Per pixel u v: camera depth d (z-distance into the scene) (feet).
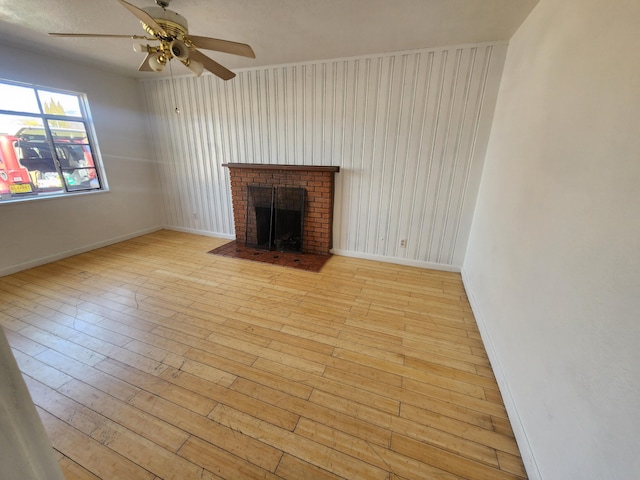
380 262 11.99
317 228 12.40
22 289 9.41
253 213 13.39
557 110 4.64
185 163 14.67
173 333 7.30
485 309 7.35
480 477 4.14
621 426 2.56
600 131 3.41
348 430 4.82
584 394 3.13
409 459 4.38
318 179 11.73
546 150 4.88
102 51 10.19
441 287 9.89
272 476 4.13
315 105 11.18
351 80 10.39
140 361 6.32
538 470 3.89
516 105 6.95
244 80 12.01
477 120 9.36
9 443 1.36
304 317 8.05
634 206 2.70
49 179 11.53
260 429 4.82
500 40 8.45
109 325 7.60
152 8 5.83
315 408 5.23
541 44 5.73
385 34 8.15
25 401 1.46
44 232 11.33
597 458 2.81
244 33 8.13
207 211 15.10
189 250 13.24
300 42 8.80
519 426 4.61
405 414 5.12
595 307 3.12
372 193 11.43
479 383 5.84
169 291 9.43
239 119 12.66
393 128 10.36
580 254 3.53
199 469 4.21
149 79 13.80
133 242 14.26
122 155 13.91
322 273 10.89
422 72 9.48
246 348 6.77
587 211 3.49
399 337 7.25
